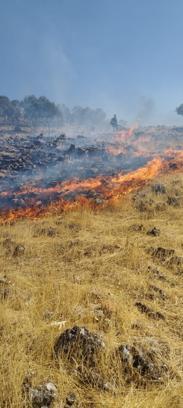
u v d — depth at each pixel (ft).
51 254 25.90
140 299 19.71
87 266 23.73
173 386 12.75
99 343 13.97
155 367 13.38
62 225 32.78
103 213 38.14
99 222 34.32
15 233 30.22
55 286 19.94
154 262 24.80
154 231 30.17
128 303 18.85
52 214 37.96
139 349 14.02
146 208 38.78
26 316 16.63
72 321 16.57
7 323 15.61
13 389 11.95
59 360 13.55
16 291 19.02
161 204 39.32
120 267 23.56
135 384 12.93
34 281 21.16
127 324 16.42
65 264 24.20
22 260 24.75
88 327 15.85
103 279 21.90
